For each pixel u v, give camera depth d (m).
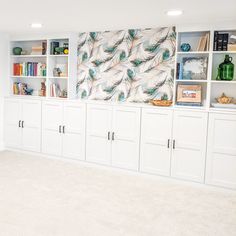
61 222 3.09
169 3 3.28
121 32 5.15
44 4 3.44
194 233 2.96
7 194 3.80
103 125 4.97
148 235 2.90
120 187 4.23
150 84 4.98
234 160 4.07
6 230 2.89
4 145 6.12
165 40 4.81
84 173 4.80
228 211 3.52
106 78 5.35
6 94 6.06
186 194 4.04
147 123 4.60
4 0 3.31
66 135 5.37
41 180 4.39
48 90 5.65
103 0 3.21
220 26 4.07
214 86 4.48
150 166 4.63
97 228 3.00
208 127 4.18
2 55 5.88
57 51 5.53
